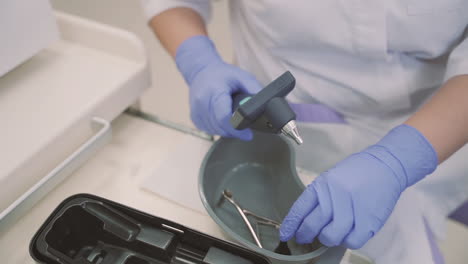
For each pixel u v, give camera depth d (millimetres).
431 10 524
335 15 564
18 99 568
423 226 572
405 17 536
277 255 413
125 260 450
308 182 570
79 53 655
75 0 1584
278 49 674
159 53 1505
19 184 501
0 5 530
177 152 609
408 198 601
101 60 645
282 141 542
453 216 753
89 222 455
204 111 606
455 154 652
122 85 608
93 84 600
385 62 609
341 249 484
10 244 493
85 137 580
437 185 663
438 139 506
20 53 582
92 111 569
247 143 569
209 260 419
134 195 550
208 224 515
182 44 682
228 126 540
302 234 465
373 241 539
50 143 522
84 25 644
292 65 689
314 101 702
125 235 445
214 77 611
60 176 489
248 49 765
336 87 665
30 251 404
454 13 528
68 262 405
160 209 533
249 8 655
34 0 572
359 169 495
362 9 545
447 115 512
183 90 1479
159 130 647
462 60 536
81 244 461
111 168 585
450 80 542
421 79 629
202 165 497
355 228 464
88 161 592
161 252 439
